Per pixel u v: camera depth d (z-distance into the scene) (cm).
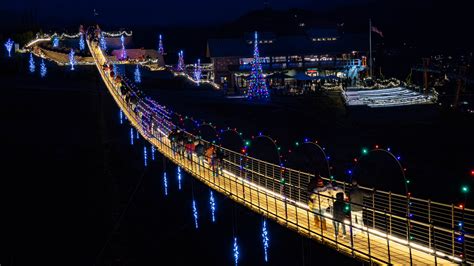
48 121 6988
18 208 4825
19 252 4194
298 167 5469
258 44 11506
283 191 2947
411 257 1811
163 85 10200
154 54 13075
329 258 3694
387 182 4766
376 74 12419
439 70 9606
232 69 10938
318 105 8412
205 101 8856
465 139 5834
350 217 2098
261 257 3950
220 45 11419
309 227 2266
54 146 6131
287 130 7038
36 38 12606
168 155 4094
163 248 4175
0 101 7844
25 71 9562
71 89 8719
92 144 6256
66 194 5012
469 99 7900
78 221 4606
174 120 7494
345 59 11425
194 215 4612
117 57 12162
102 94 8431
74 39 13150
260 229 4331
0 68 9400
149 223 4569
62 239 4338
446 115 6831
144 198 4988
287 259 3831
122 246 4231
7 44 10106
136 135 6594
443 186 4478
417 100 7556
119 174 5494
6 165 5578
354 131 6588
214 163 3369
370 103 7706
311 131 6850
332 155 5759
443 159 5216
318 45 11644
